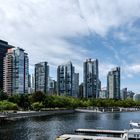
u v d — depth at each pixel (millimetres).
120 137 127062
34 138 136250
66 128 175625
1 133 149625
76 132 148625
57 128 174625
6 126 179125
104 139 120062
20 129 166000
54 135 145875
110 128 182000
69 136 127438
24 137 138625
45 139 133875
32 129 167125
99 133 144625
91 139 121625
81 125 195125
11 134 146750
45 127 178250
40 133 152000
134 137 112062
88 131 146875
